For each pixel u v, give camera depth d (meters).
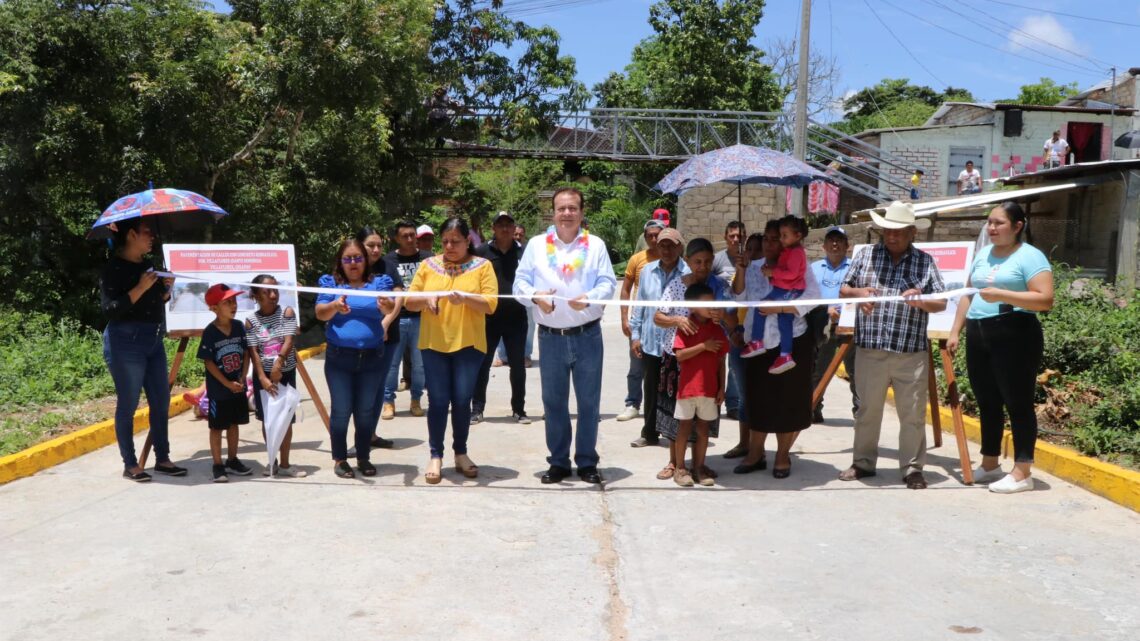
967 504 5.99
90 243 14.26
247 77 14.34
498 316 8.91
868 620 4.12
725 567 4.80
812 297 6.41
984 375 6.38
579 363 6.45
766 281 6.52
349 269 6.68
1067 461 6.55
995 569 4.77
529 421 9.09
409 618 4.17
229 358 6.56
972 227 18.41
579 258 6.36
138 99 13.63
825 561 4.89
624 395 10.78
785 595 4.42
